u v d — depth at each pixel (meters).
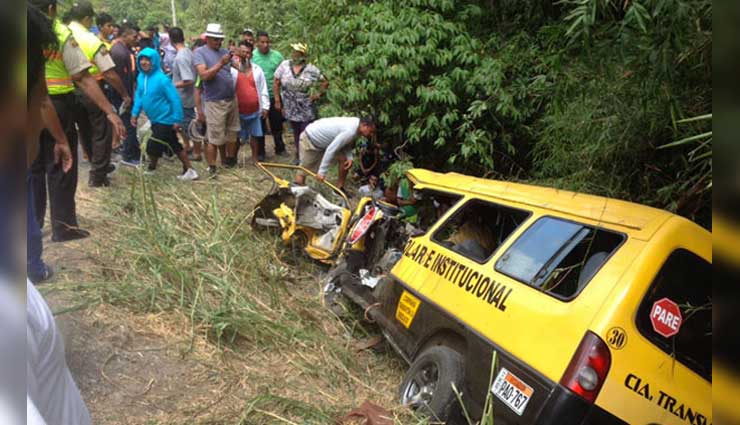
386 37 6.49
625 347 2.54
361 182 7.98
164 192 6.59
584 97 4.15
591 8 2.81
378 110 7.21
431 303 3.70
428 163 7.69
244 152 9.58
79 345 3.45
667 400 2.56
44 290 3.88
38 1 4.32
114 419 2.96
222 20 15.38
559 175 4.95
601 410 2.50
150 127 7.04
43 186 4.64
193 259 4.90
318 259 5.84
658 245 2.68
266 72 9.42
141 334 3.75
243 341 4.09
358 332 4.79
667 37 2.80
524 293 3.04
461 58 6.45
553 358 2.67
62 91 4.62
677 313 2.65
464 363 3.22
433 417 3.17
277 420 3.21
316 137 6.57
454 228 4.13
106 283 4.09
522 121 6.47
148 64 6.93
